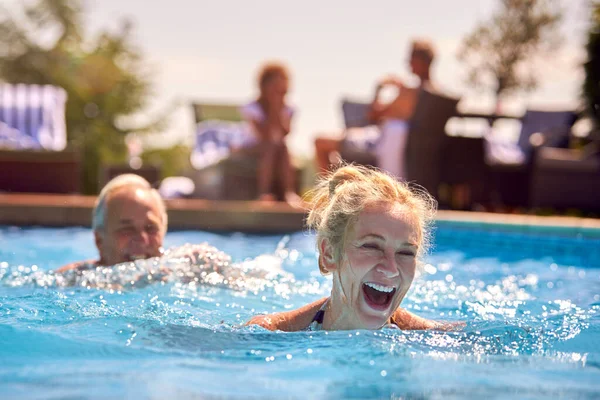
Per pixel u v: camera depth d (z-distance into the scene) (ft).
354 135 33.99
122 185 13.03
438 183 30.19
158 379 6.03
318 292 12.14
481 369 6.64
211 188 38.60
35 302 9.80
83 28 116.47
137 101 111.75
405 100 30.40
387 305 7.97
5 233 23.30
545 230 21.80
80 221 25.52
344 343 7.42
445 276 15.76
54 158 30.99
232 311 10.11
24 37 111.65
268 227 25.93
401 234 7.70
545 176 31.81
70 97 108.58
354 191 7.96
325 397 5.58
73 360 6.66
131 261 12.66
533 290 13.76
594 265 18.04
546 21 57.82
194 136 40.32
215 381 6.00
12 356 6.73
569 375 6.53
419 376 6.30
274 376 6.18
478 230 23.08
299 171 33.45
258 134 30.66
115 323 8.37
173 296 10.96
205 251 13.01
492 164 33.58
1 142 37.04
